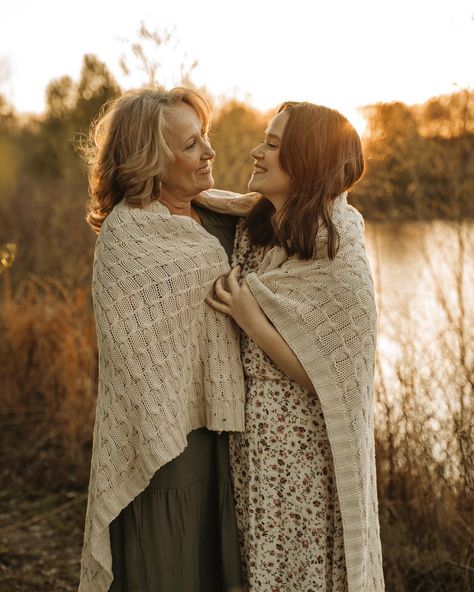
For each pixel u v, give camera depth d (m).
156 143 2.04
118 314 2.03
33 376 4.62
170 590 2.12
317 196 2.03
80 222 6.97
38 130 12.71
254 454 2.15
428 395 3.06
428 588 2.87
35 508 3.72
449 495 2.93
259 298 2.06
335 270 2.04
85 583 2.16
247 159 4.92
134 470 2.05
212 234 2.32
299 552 2.14
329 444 2.12
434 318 3.20
